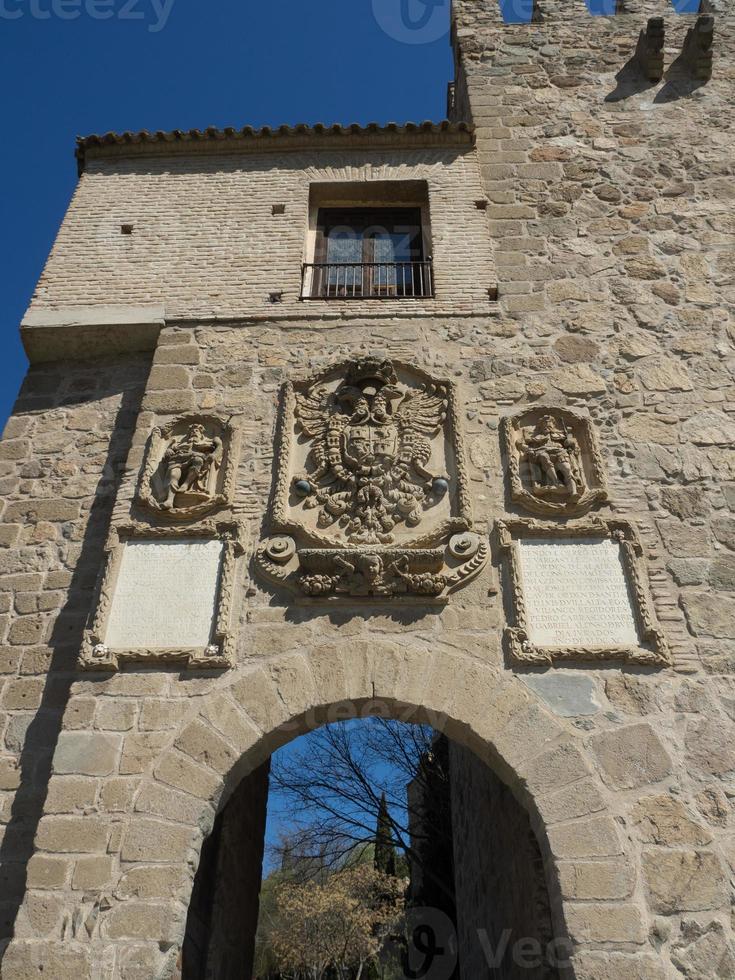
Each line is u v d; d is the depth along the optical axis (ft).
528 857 25.73
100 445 28.19
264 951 96.58
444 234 32.73
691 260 31.53
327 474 25.29
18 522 26.17
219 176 35.47
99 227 33.47
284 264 32.04
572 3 41.81
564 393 27.32
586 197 33.78
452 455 25.62
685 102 37.45
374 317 30.09
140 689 20.99
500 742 20.02
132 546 23.80
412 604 22.38
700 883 17.92
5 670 23.00
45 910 17.78
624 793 19.21
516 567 22.75
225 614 22.12
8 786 21.11
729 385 27.50
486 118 37.01
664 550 23.47
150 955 17.19
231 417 26.89
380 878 82.69
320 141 36.14
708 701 20.66
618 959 16.84
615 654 21.22
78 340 30.37
